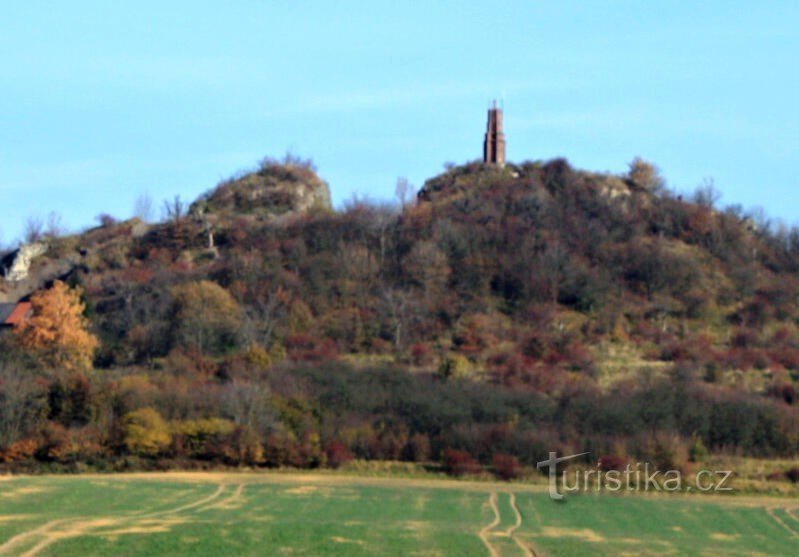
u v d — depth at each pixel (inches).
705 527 6520.7
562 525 6446.9
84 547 5270.7
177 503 6742.1
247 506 6717.5
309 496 7175.2
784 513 6978.4
